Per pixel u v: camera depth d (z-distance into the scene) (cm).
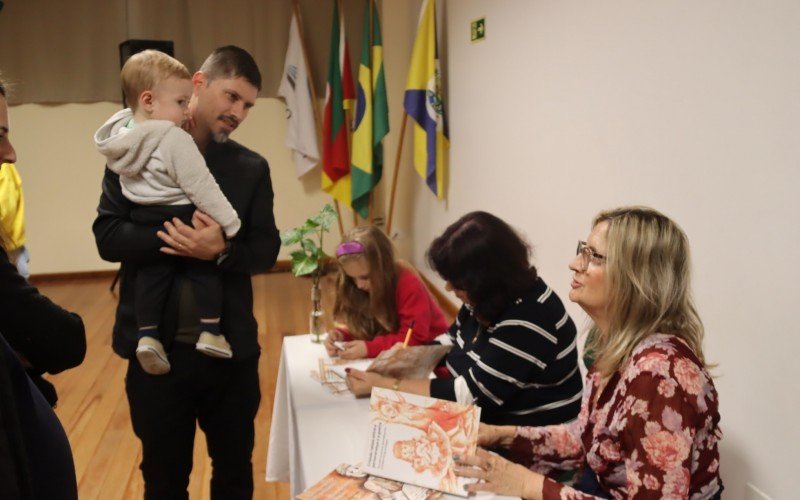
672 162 187
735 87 160
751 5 153
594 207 234
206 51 502
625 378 107
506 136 315
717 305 170
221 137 161
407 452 121
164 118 150
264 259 167
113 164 147
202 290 155
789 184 144
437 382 152
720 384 170
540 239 282
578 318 251
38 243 517
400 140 468
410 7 480
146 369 153
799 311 142
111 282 520
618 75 213
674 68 184
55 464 94
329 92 492
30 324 103
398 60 498
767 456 154
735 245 162
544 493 113
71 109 500
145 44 454
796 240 143
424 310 200
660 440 100
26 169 503
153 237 150
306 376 175
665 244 108
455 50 384
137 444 267
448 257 145
